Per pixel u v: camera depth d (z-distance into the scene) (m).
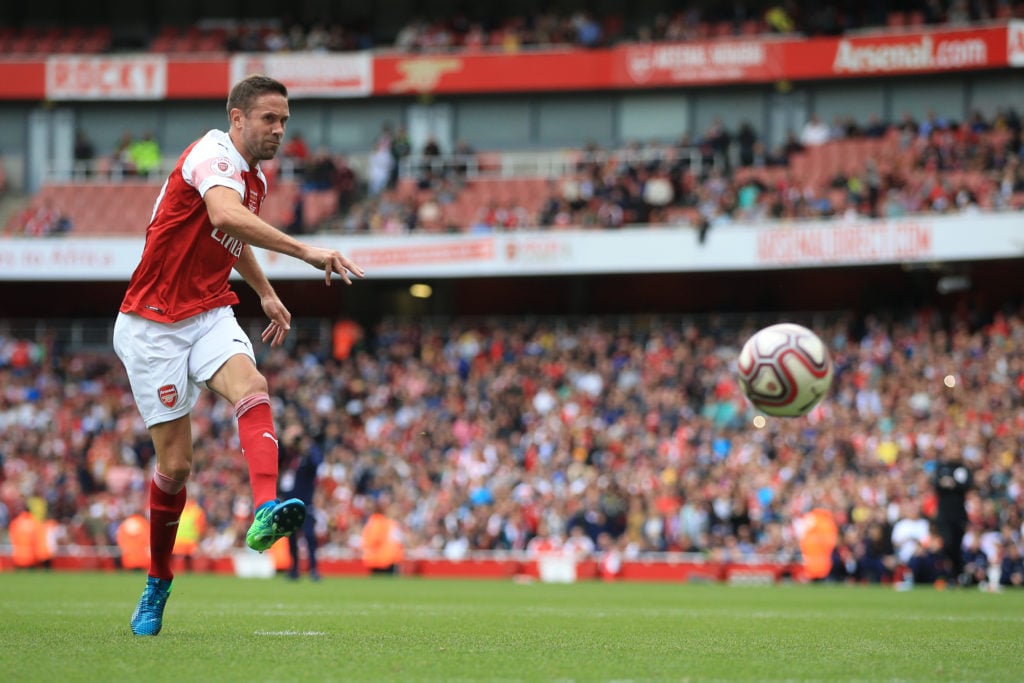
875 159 117.75
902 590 66.62
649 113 140.12
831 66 129.62
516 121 143.25
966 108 129.38
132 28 158.12
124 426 113.88
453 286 133.88
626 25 148.12
